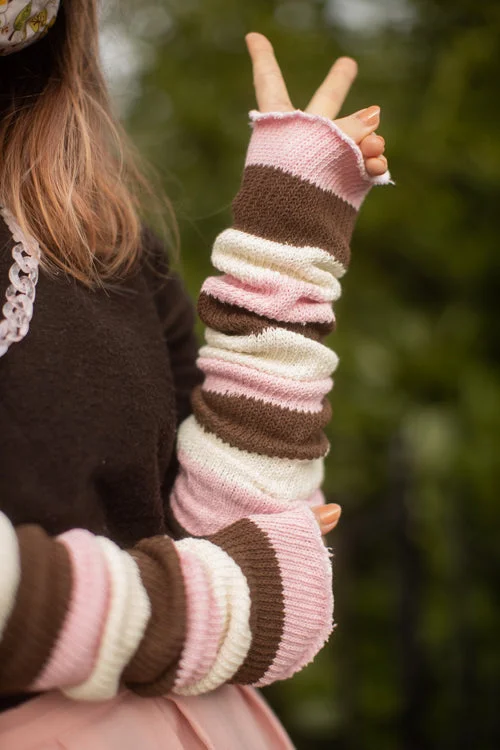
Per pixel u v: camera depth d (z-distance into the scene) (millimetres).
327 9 1522
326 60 1477
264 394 751
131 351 746
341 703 1289
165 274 860
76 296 737
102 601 636
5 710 682
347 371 1415
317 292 765
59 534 699
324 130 771
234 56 1503
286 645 703
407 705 1235
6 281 712
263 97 819
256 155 782
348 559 1264
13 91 795
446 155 1397
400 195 1428
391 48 1513
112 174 832
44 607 622
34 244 729
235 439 748
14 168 759
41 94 791
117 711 695
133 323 774
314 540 720
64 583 629
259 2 1517
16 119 777
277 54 1469
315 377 761
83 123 795
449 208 1432
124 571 650
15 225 734
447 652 1278
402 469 1227
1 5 730
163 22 1512
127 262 802
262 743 760
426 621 1298
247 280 757
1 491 689
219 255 774
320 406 772
